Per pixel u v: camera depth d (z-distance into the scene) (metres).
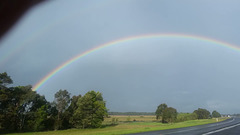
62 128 59.56
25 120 52.00
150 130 24.50
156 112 84.88
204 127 29.41
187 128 27.45
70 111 62.97
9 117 47.72
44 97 57.62
